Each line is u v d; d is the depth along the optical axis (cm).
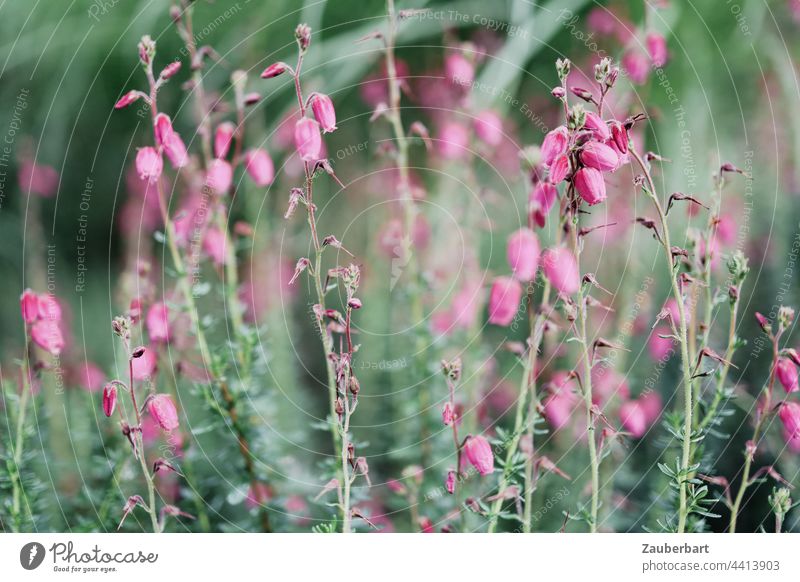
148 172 78
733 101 100
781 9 100
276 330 88
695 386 76
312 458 87
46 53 106
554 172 73
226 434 80
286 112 93
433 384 84
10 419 80
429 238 90
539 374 82
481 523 80
